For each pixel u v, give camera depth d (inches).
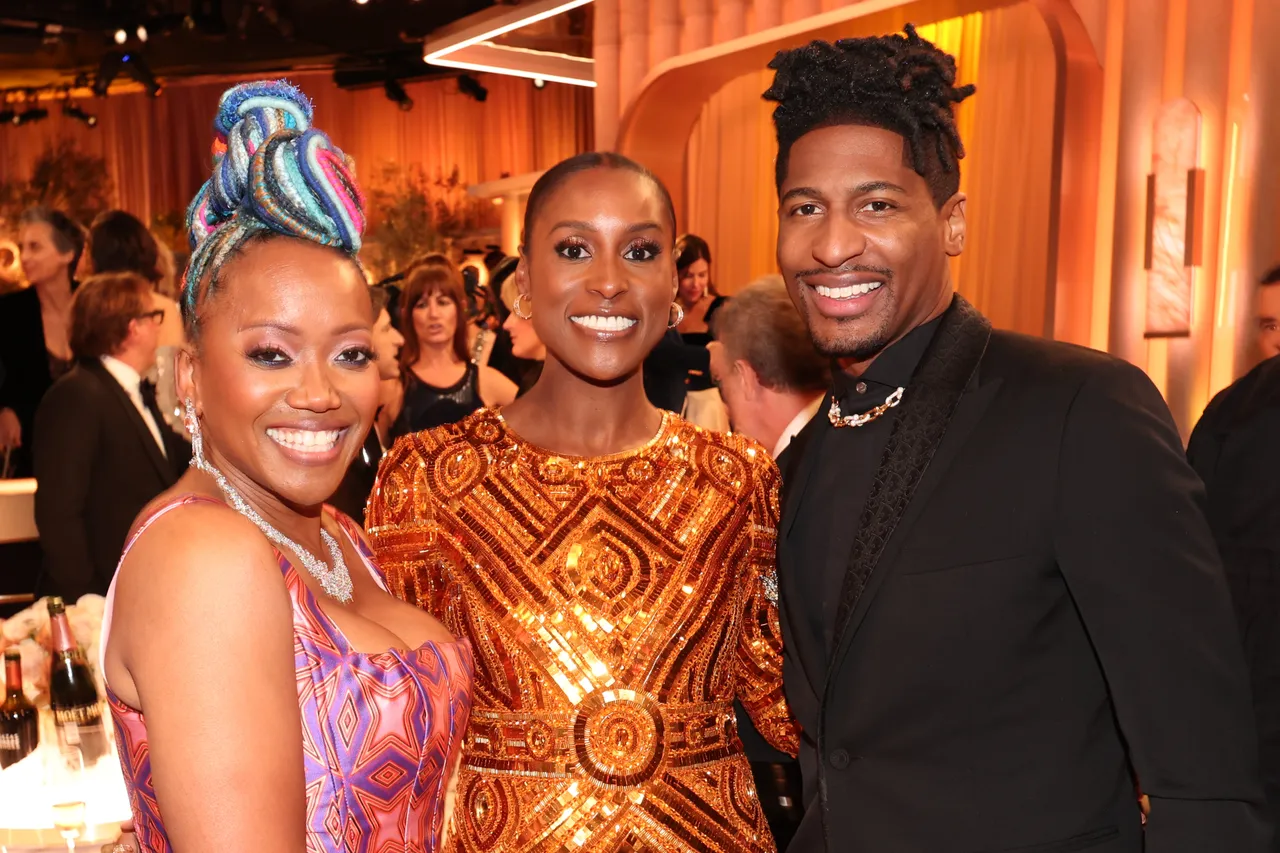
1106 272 190.4
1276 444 85.9
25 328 293.9
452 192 497.4
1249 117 174.2
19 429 291.6
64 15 357.4
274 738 44.2
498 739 67.9
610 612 68.3
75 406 153.9
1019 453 57.4
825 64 61.4
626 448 73.0
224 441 49.4
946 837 57.0
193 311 49.6
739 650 74.3
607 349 69.8
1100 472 54.7
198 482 50.1
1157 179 182.1
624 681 67.4
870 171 60.1
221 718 42.9
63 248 293.0
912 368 64.2
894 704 58.7
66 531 153.3
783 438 113.3
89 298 157.8
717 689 70.7
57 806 72.7
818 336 63.0
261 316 47.7
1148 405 56.1
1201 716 51.7
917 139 60.2
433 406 205.9
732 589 71.7
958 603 57.4
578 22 254.1
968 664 57.2
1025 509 56.7
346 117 505.0
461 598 69.1
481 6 235.6
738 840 68.9
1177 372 182.4
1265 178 173.2
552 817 66.1
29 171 510.0
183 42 409.4
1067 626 57.1
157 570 44.3
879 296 61.4
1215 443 90.5
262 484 50.0
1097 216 191.2
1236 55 175.3
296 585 49.0
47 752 76.5
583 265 69.6
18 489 202.4
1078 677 57.1
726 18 232.4
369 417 50.9
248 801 43.0
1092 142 189.8
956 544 57.9
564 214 69.5
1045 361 59.8
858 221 60.5
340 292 49.1
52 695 84.6
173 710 42.8
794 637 66.2
